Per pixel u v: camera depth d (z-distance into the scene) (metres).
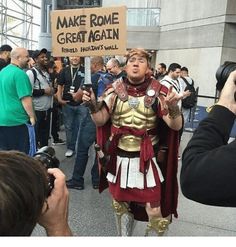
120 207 2.86
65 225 1.01
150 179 2.73
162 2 21.12
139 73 2.67
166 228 2.82
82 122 4.57
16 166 0.74
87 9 2.73
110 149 2.77
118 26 2.69
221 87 1.35
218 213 4.10
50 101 6.16
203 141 1.11
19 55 4.12
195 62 17.00
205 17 16.23
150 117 2.72
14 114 4.14
